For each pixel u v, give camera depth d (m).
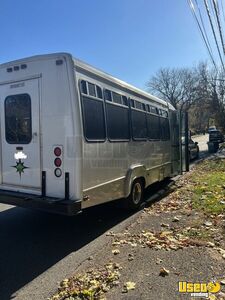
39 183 5.46
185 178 12.06
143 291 3.59
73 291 3.67
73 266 4.46
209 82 40.84
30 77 5.45
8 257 4.86
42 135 5.35
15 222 6.65
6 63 5.75
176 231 5.60
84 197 5.18
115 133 6.32
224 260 4.33
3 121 5.88
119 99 6.61
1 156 5.99
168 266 4.18
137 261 4.37
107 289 3.66
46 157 5.32
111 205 7.23
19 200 5.48
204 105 46.84
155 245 4.92
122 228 6.12
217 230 5.55
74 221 6.69
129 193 6.95
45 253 4.99
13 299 3.65
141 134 7.79
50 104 5.23
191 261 4.30
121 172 6.61
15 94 5.67
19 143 5.68
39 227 6.31
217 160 18.14
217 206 7.11
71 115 5.02
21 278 4.17
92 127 5.44
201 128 75.31
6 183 5.96
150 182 8.47
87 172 5.26
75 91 5.04
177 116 11.49
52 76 5.20
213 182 10.34
